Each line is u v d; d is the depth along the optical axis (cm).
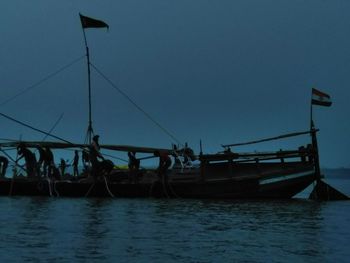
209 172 2947
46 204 2378
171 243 1308
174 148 3048
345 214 2052
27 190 2916
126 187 2833
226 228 1605
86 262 1062
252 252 1197
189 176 2962
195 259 1114
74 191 2864
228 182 2762
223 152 2867
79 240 1326
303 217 1933
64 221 1723
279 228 1616
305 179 2783
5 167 3106
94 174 2856
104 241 1318
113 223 1692
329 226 1667
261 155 2814
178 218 1869
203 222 1756
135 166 2909
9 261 1057
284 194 2800
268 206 2386
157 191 2802
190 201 2627
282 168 2841
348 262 1088
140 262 1074
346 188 5634
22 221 1712
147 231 1516
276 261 1098
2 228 1530
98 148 2855
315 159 2805
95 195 2855
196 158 3047
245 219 1856
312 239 1389
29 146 2967
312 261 1097
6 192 2931
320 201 2700
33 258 1091
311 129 2834
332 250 1225
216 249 1232
